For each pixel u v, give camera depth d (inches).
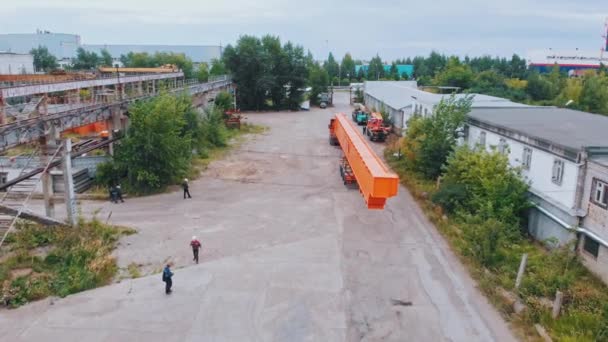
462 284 679.1
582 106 2346.2
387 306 617.0
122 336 545.6
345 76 5447.8
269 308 608.7
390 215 975.0
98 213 965.8
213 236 851.4
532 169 863.7
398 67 5954.7
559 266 698.8
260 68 2864.2
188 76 3435.0
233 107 2635.3
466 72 2765.7
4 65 2373.3
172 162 1130.7
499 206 855.7
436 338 548.4
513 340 544.7
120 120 1145.4
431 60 5516.7
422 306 617.3
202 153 1482.5
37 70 3671.3
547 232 808.9
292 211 995.3
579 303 591.8
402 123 1861.5
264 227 898.7
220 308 606.9
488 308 614.5
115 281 678.5
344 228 898.1
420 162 1210.0
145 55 3914.9
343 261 751.1
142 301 622.2
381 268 727.7
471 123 1156.5
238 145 1705.2
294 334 553.6
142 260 748.0
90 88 1471.5
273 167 1389.0
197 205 1031.6
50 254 732.7
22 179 846.5
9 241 794.2
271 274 701.9
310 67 3341.5
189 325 569.3
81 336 544.4
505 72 4387.3
